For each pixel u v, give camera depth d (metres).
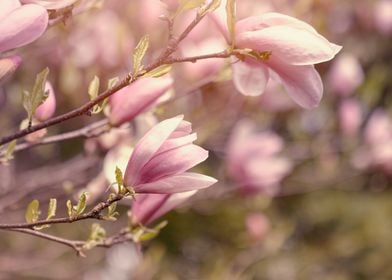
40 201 1.92
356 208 3.95
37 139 1.32
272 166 2.02
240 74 1.16
